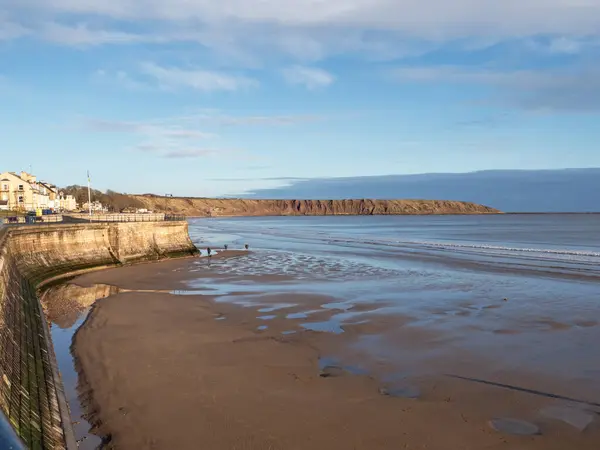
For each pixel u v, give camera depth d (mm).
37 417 10609
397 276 36844
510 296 28172
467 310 24672
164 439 11547
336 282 34062
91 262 40281
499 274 37406
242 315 23750
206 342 19219
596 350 18125
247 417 12664
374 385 14938
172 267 42781
